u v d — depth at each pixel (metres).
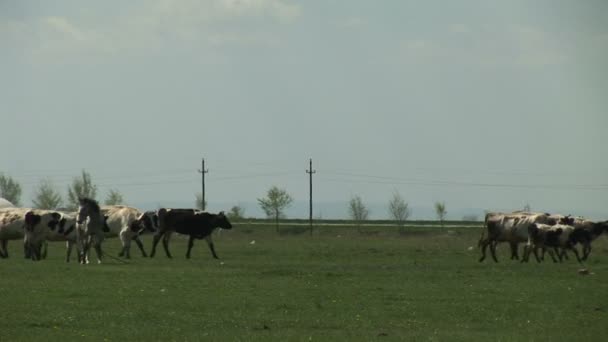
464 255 65.12
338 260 57.12
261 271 44.81
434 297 34.69
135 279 40.00
